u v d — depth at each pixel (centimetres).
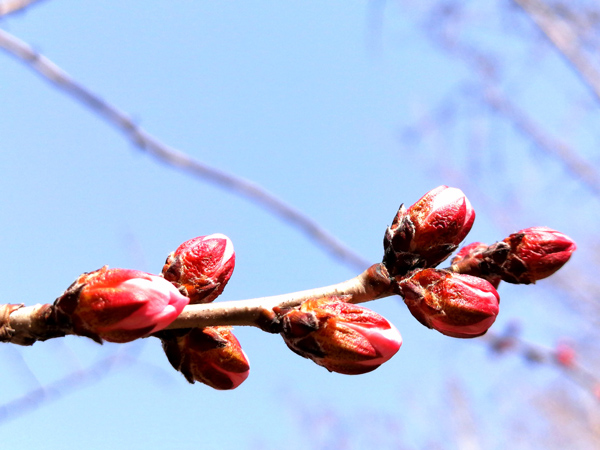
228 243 18
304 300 17
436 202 18
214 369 17
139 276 16
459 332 17
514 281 18
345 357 17
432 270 17
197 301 17
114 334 16
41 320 16
